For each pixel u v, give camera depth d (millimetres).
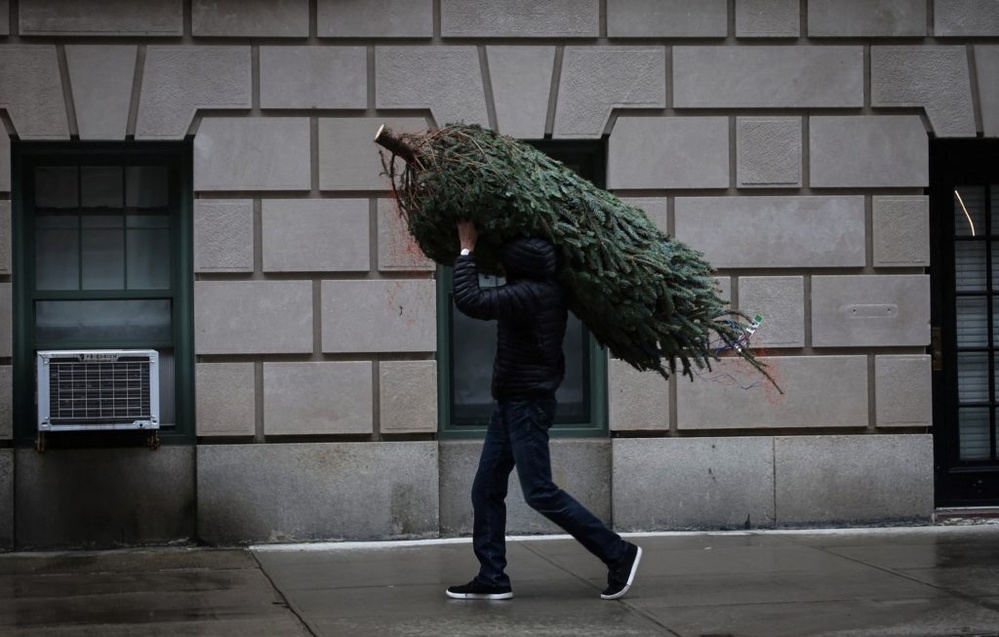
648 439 9242
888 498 9438
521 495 9242
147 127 8859
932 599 6926
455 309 9359
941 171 9773
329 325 8961
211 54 8898
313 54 8969
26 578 7840
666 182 9234
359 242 8984
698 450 9281
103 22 8797
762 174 9305
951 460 9805
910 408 9430
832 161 9367
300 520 8977
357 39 9016
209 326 8891
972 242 9859
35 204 9039
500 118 9102
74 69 8805
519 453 6785
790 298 9336
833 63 9352
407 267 9008
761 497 9328
